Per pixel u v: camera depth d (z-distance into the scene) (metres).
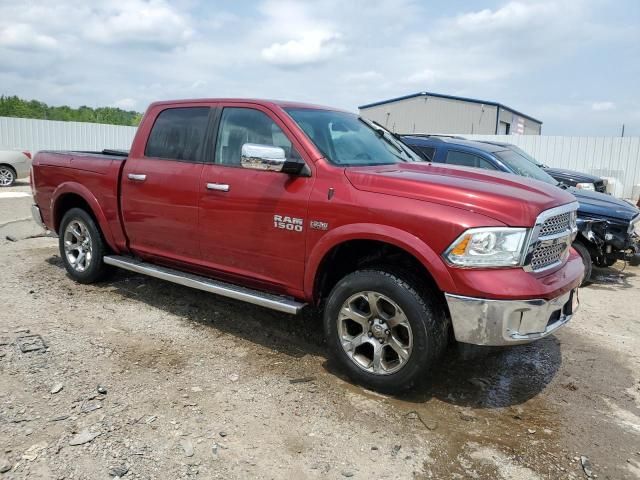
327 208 3.61
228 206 4.14
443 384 3.79
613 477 2.83
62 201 5.73
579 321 5.41
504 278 3.11
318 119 4.29
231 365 3.92
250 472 2.72
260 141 4.13
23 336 4.24
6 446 2.81
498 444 3.08
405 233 3.30
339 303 3.64
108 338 4.30
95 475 2.62
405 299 3.32
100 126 23.81
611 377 4.08
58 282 5.75
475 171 4.02
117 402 3.31
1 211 10.52
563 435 3.21
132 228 4.97
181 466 2.73
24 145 22.30
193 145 4.54
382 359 3.52
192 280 4.45
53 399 3.31
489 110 34.53
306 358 4.10
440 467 2.84
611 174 18.33
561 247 3.66
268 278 4.04
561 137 19.77
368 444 3.01
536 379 3.97
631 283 7.08
